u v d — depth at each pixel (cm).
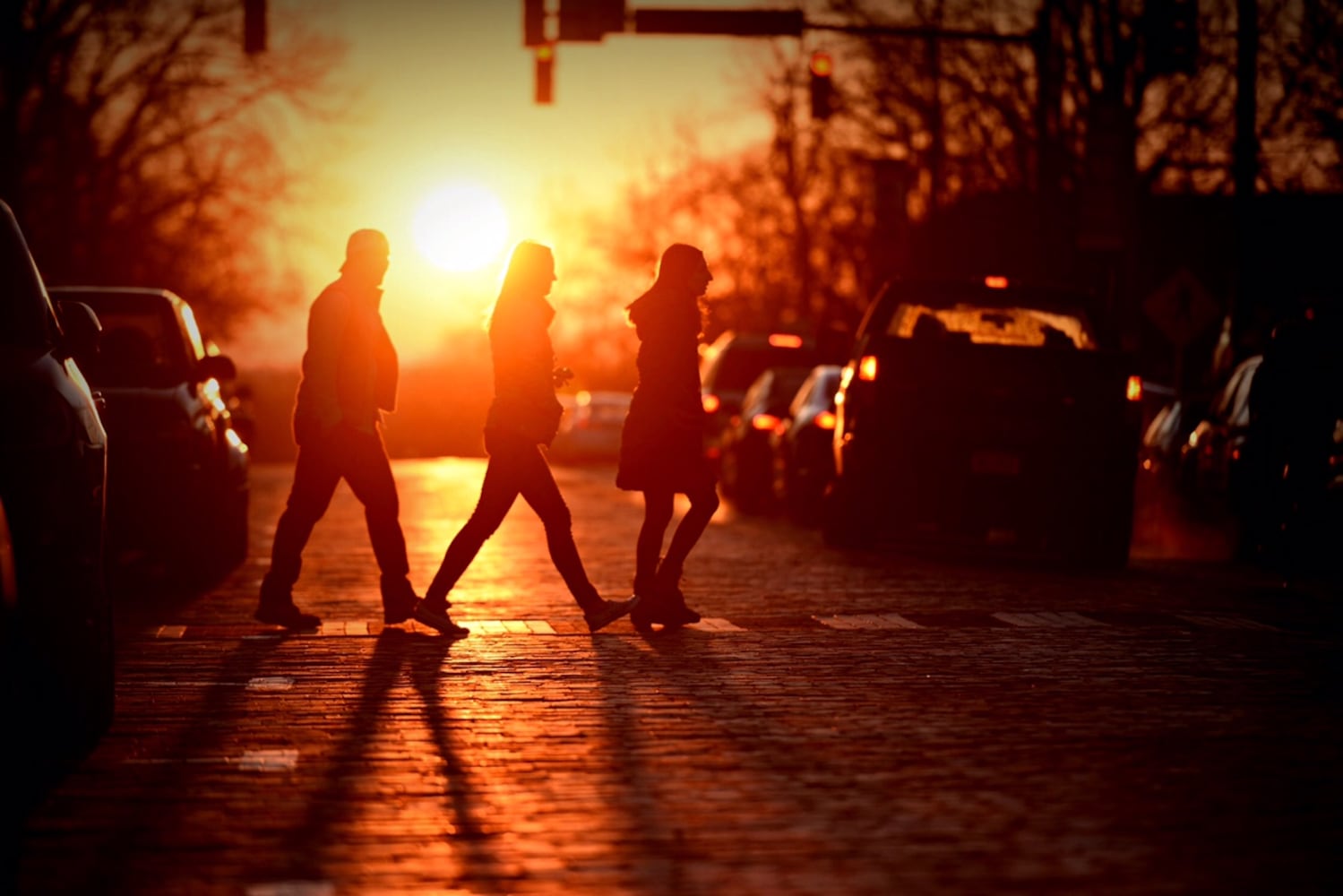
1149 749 2217
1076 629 3400
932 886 1600
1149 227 12581
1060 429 5041
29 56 12038
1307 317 4291
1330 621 3616
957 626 3441
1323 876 1639
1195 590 4278
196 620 3581
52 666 2084
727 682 2744
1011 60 11281
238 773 2075
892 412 5091
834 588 4206
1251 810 1892
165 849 1733
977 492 5088
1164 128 10481
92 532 2173
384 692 2652
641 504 8038
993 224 12319
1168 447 6450
